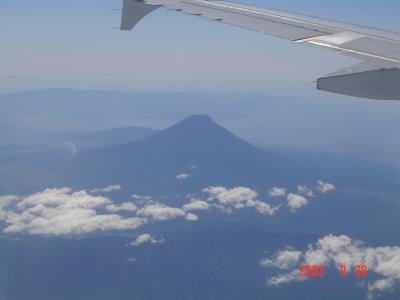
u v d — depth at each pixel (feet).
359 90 23.72
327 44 34.01
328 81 24.04
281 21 42.50
